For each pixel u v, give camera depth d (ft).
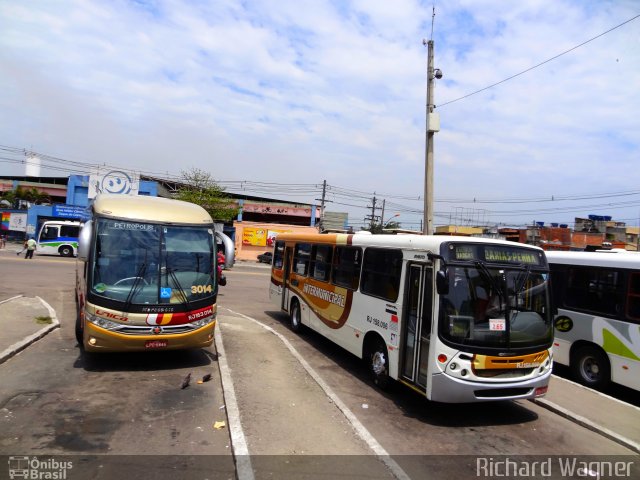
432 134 57.93
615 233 166.20
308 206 196.65
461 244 22.09
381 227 183.62
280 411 21.21
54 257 109.09
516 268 22.67
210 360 28.76
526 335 22.16
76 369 25.05
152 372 25.55
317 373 28.40
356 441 18.63
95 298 24.35
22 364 25.17
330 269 34.45
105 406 20.24
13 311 37.50
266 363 29.27
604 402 25.90
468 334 21.03
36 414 18.81
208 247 27.78
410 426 20.92
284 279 44.75
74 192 151.23
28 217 145.38
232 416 19.84
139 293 24.99
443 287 20.56
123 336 24.41
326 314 34.47
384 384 25.73
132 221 26.30
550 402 25.26
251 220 200.13
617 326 28.30
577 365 30.73
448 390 20.74
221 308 51.19
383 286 26.66
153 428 18.35
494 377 21.26
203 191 156.15
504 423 22.27
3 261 85.92
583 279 30.96
